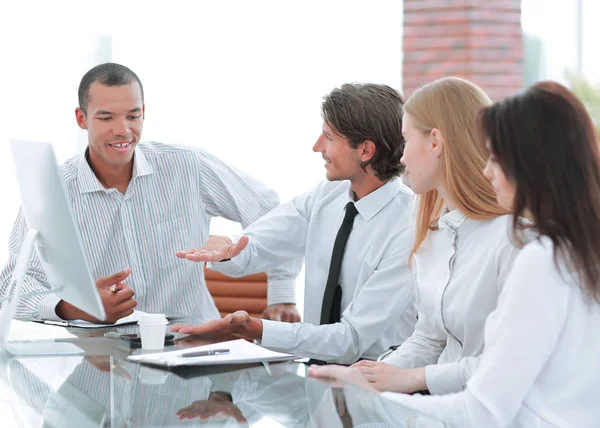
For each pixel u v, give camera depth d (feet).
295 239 8.25
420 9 15.20
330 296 7.54
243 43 14.69
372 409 4.36
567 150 4.25
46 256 6.15
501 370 4.28
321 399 4.54
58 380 5.00
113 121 7.90
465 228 5.83
